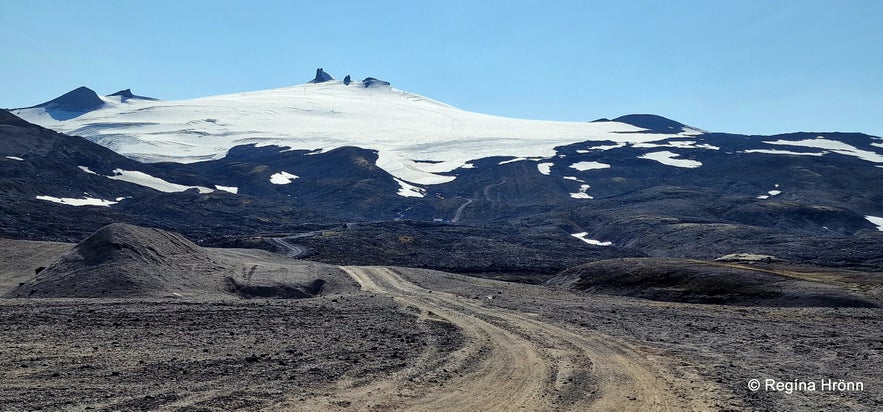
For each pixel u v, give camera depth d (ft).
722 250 526.16
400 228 595.47
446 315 122.62
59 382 60.34
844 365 76.18
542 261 432.66
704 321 122.31
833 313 136.77
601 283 215.10
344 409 52.90
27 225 421.18
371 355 76.69
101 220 490.08
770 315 133.28
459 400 57.06
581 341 92.38
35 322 98.22
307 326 102.58
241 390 57.72
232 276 196.24
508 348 84.43
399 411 53.11
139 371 65.67
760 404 57.36
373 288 194.39
